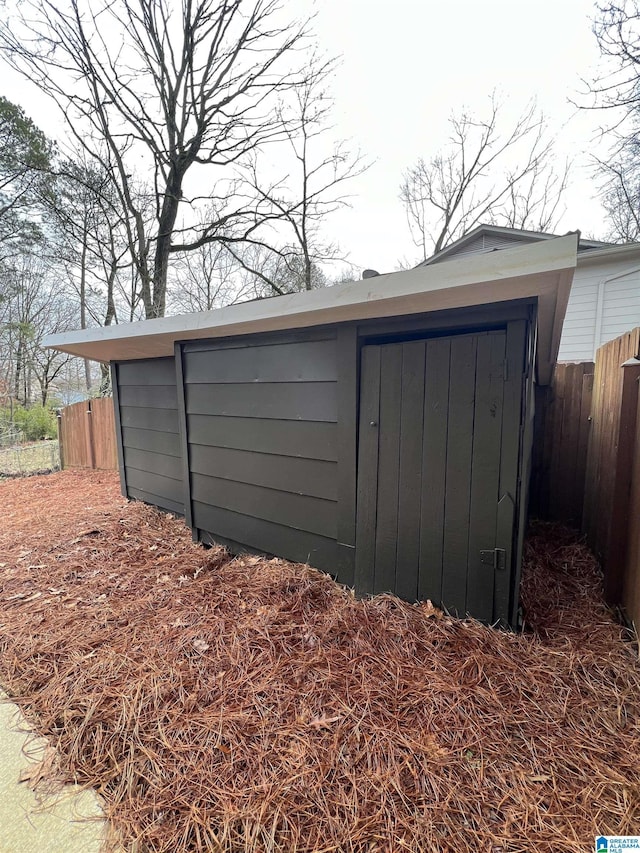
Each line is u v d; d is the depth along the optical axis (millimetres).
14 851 1111
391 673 1568
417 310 1855
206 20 7262
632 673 1579
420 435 1937
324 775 1209
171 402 3865
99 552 3029
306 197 9023
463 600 1869
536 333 1888
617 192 6355
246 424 2809
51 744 1424
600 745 1279
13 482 6078
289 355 2473
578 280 6926
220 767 1257
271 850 1032
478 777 1183
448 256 9000
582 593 2307
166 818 1138
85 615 2172
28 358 15656
